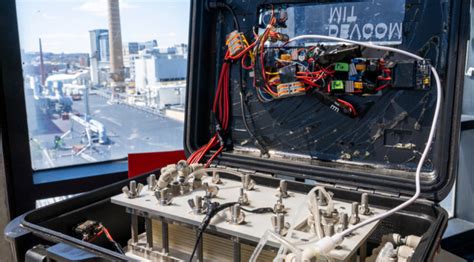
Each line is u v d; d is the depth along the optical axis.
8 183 1.29
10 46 1.26
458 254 1.63
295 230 0.72
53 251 0.68
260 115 1.13
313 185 0.95
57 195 1.35
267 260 0.71
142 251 0.85
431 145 0.90
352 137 1.00
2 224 1.30
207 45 1.17
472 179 1.73
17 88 1.29
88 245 0.69
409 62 0.91
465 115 1.65
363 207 0.82
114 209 0.98
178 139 1.66
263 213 0.80
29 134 1.38
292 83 1.04
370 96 0.97
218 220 0.76
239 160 1.10
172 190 0.89
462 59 0.83
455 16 0.83
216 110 1.19
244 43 1.11
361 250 0.74
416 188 0.80
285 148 1.10
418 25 0.90
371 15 0.96
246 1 1.11
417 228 0.84
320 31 1.04
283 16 1.07
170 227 0.86
